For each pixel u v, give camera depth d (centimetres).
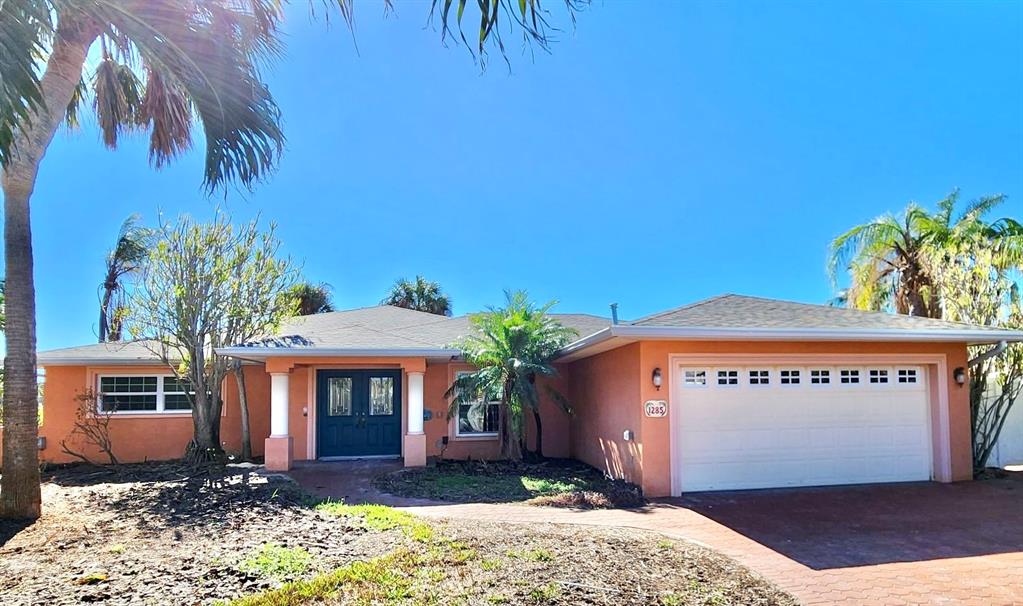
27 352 791
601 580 535
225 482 1072
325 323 1672
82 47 770
